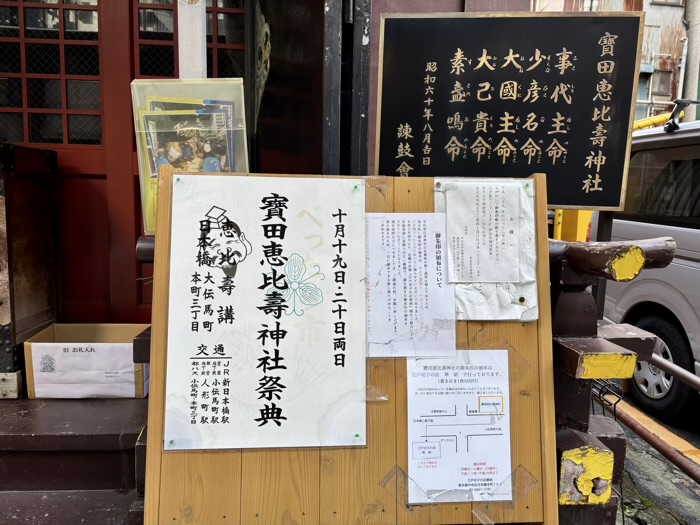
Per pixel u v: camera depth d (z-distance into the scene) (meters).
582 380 1.74
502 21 2.04
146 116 1.99
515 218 1.63
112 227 3.17
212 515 1.50
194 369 1.52
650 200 4.11
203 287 1.54
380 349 1.57
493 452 1.57
